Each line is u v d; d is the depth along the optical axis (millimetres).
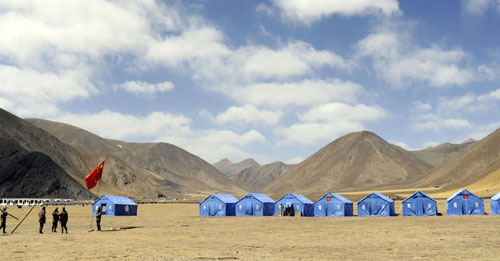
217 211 78750
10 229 47688
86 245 30453
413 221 53531
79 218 73500
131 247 29219
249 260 22797
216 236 38406
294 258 23625
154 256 24547
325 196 74750
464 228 41156
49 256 24641
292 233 40938
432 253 24984
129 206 85312
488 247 27156
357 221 57469
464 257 23203
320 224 53312
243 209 78250
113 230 45844
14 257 24281
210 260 22875
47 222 60844
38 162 178625
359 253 25641
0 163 176375
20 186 167750
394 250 26766
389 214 70375
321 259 23156
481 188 160750
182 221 63375
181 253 25938
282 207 76625
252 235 39188
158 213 96062
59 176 178375
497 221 48969
